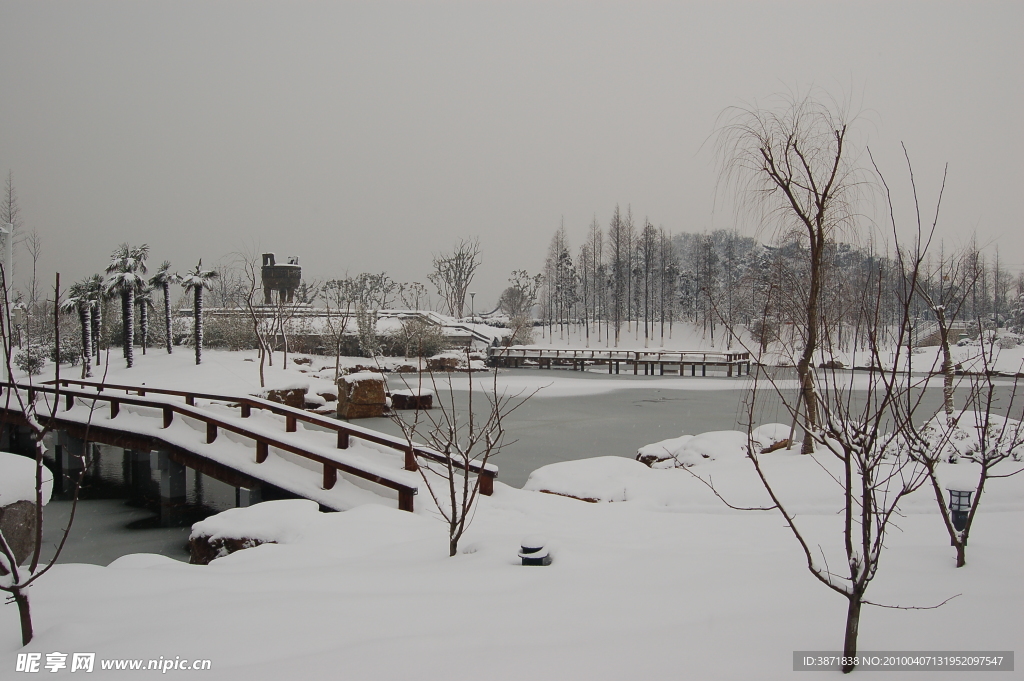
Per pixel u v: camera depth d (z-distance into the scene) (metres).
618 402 24.48
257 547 5.63
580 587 4.16
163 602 3.95
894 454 9.45
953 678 2.65
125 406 13.34
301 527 6.26
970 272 7.66
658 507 8.27
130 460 13.72
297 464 9.71
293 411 11.18
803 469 9.41
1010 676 2.65
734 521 7.23
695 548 5.63
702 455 10.87
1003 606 3.53
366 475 8.20
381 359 37.78
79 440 13.02
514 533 6.42
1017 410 16.55
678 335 63.81
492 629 3.42
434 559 5.18
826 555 5.12
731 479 9.16
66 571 4.71
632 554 5.11
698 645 3.12
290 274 43.50
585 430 17.53
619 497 8.77
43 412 13.62
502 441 15.45
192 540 6.50
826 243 10.36
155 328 32.41
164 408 11.45
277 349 36.06
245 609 3.77
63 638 3.39
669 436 16.52
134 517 10.38
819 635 3.22
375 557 5.31
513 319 52.94
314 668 2.93
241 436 10.91
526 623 3.51
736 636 3.23
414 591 4.15
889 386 3.80
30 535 5.57
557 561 4.84
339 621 3.57
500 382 31.59
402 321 40.88
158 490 12.06
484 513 7.63
